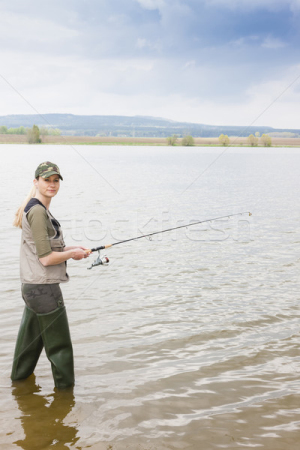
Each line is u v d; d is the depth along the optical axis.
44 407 3.36
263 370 3.93
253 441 2.98
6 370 3.90
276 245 8.63
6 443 2.93
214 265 7.20
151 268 7.00
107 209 12.75
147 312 5.21
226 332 4.69
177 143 147.00
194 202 14.70
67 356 3.59
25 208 3.46
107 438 3.01
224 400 3.46
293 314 5.17
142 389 3.61
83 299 5.61
